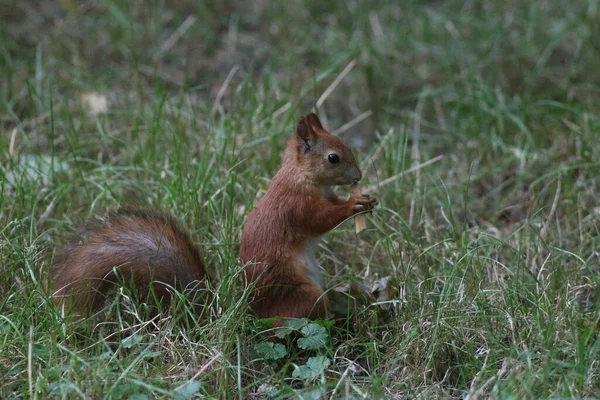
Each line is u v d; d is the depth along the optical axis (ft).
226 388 27.04
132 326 29.53
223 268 32.24
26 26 54.03
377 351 28.89
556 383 26.32
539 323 28.76
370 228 36.58
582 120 44.29
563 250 33.55
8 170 38.40
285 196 29.76
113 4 54.29
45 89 47.34
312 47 52.70
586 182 39.70
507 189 41.57
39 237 32.96
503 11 55.26
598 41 51.72
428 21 54.54
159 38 53.31
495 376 26.43
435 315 29.55
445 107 48.37
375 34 53.21
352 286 32.37
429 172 41.81
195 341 29.40
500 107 45.80
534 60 51.29
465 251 33.32
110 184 38.01
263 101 44.21
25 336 28.50
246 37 54.49
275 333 29.22
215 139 40.32
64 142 42.63
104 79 49.01
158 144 41.22
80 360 26.22
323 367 27.32
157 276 29.78
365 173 40.83
